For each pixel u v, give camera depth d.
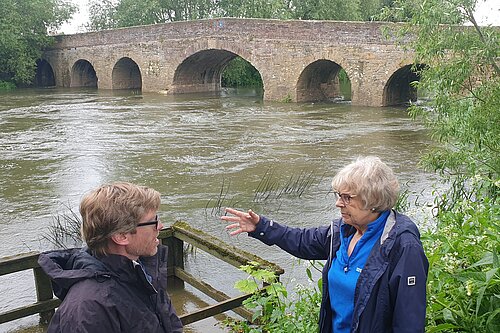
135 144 18.72
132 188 2.65
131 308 2.49
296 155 16.56
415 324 2.57
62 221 10.83
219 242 6.39
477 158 8.91
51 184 13.78
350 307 2.84
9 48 43.78
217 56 38.09
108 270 2.51
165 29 37.09
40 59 47.84
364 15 44.62
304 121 23.55
